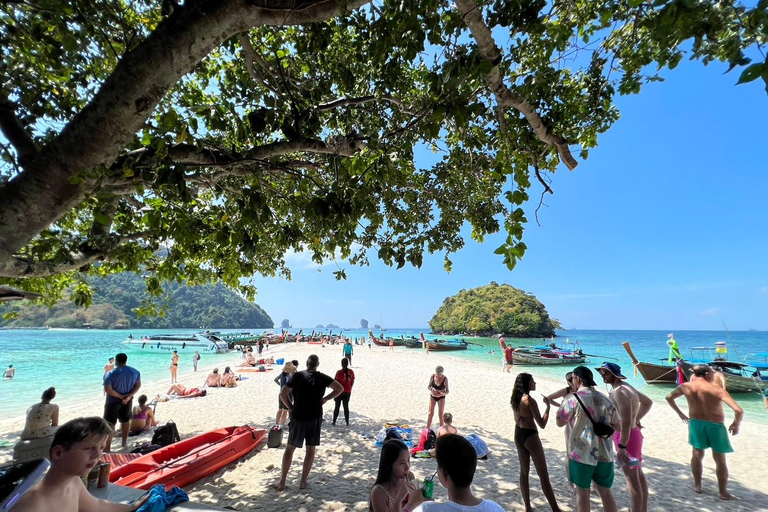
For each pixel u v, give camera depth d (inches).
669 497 210.8
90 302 236.1
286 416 359.3
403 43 133.5
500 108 138.4
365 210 146.1
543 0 115.7
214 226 213.9
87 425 84.6
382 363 1079.6
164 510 113.9
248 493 214.8
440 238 291.3
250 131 194.7
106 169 105.5
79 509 91.0
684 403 538.3
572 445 154.2
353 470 252.4
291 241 185.2
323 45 175.0
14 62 150.3
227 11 94.5
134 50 93.0
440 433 283.6
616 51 160.9
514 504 200.7
